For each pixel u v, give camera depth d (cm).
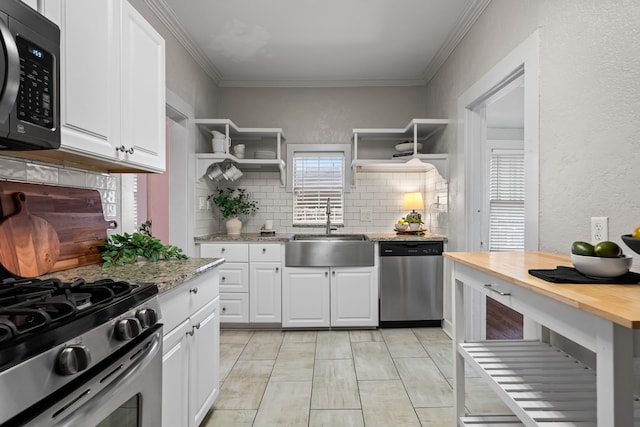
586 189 156
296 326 346
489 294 141
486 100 275
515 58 213
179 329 156
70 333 84
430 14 282
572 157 165
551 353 162
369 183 421
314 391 228
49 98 112
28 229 146
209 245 345
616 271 108
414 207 390
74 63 130
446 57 344
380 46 335
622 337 81
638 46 130
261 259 347
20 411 71
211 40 322
